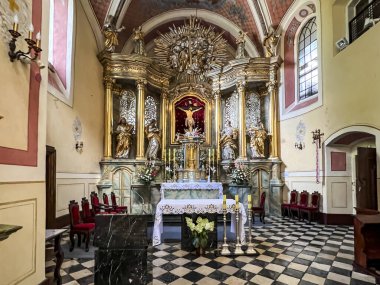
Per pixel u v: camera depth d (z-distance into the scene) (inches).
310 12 370.6
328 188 313.9
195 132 385.1
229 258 189.8
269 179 394.9
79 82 319.3
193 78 448.1
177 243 229.1
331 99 305.4
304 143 356.5
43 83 139.6
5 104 108.7
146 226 118.5
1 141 105.9
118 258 115.9
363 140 302.8
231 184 378.6
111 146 388.5
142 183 361.7
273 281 151.3
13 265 111.1
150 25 448.1
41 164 135.3
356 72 264.5
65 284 147.8
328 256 193.6
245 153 407.2
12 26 115.1
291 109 391.2
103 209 280.4
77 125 310.3
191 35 452.1
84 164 327.9
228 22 456.4
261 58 404.5
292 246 218.7
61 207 269.3
